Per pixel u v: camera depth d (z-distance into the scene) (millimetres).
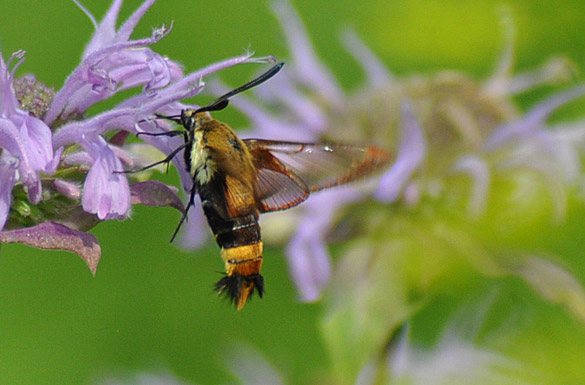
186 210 496
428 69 602
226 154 500
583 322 554
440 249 558
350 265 560
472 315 577
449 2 598
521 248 562
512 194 564
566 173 569
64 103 494
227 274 500
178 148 495
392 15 602
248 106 579
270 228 559
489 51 597
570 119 577
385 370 548
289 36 583
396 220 561
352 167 508
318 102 579
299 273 558
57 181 490
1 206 484
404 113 563
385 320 551
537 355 575
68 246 483
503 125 568
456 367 571
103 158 484
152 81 487
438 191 561
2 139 480
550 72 582
